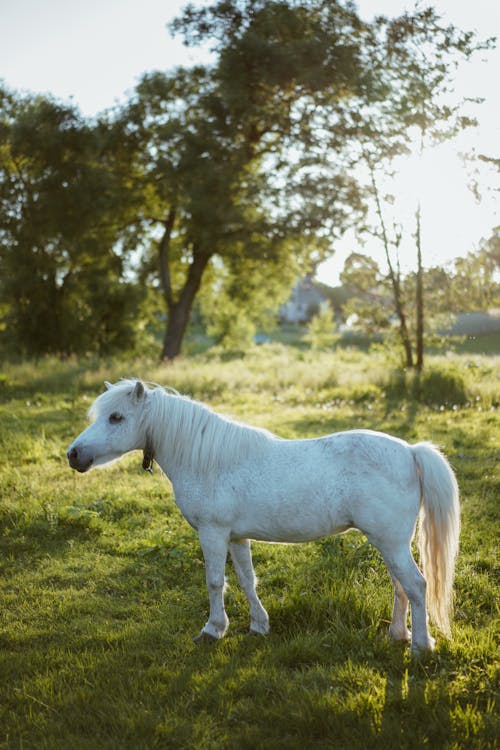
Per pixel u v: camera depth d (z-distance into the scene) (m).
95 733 3.35
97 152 24.47
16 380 18.95
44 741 3.23
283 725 3.31
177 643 4.31
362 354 26.55
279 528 4.06
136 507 7.38
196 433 4.27
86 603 5.04
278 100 22.83
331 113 19.88
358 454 3.92
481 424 11.38
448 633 3.99
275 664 3.92
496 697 3.42
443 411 13.00
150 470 4.55
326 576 5.07
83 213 24.36
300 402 15.24
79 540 6.50
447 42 15.80
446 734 3.14
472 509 6.80
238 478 4.12
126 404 4.39
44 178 24.67
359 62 18.97
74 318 29.97
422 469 3.93
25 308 29.53
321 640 4.11
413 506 3.90
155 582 5.42
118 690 3.73
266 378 18.39
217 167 22.48
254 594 4.39
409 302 18.25
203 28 22.05
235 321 35.31
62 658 4.14
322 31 19.88
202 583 5.38
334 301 85.62
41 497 7.70
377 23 16.91
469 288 17.53
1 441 10.77
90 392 17.28
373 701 3.40
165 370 19.62
